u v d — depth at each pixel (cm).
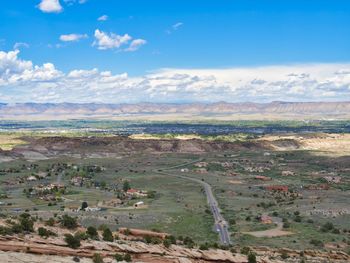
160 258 7844
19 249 6781
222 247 9912
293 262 9494
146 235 9612
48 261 6488
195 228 13775
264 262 9038
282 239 12419
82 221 13512
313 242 11950
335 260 10181
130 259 7344
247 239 12356
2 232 7281
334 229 13625
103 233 8506
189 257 8356
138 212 16325
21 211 15912
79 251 7225
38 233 7656
